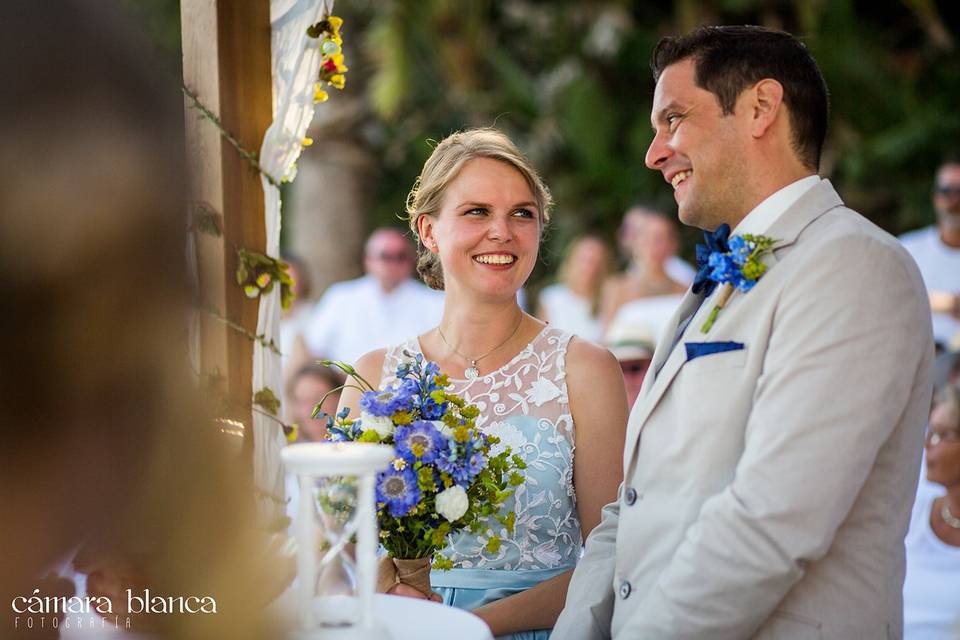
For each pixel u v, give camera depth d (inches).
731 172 133.7
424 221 177.0
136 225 39.9
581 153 629.6
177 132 41.8
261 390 143.6
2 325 38.1
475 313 169.8
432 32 554.3
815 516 112.2
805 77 133.7
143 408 41.6
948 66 596.1
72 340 39.2
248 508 47.1
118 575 51.0
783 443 113.8
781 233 128.7
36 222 37.9
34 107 37.8
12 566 40.9
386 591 140.7
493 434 163.3
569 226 626.5
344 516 98.2
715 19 570.6
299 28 145.6
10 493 39.9
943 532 208.5
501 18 633.6
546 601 155.4
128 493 42.4
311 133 581.9
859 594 119.2
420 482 132.4
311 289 458.6
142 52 41.2
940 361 215.8
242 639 45.6
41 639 45.9
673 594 116.2
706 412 124.8
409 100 613.6
